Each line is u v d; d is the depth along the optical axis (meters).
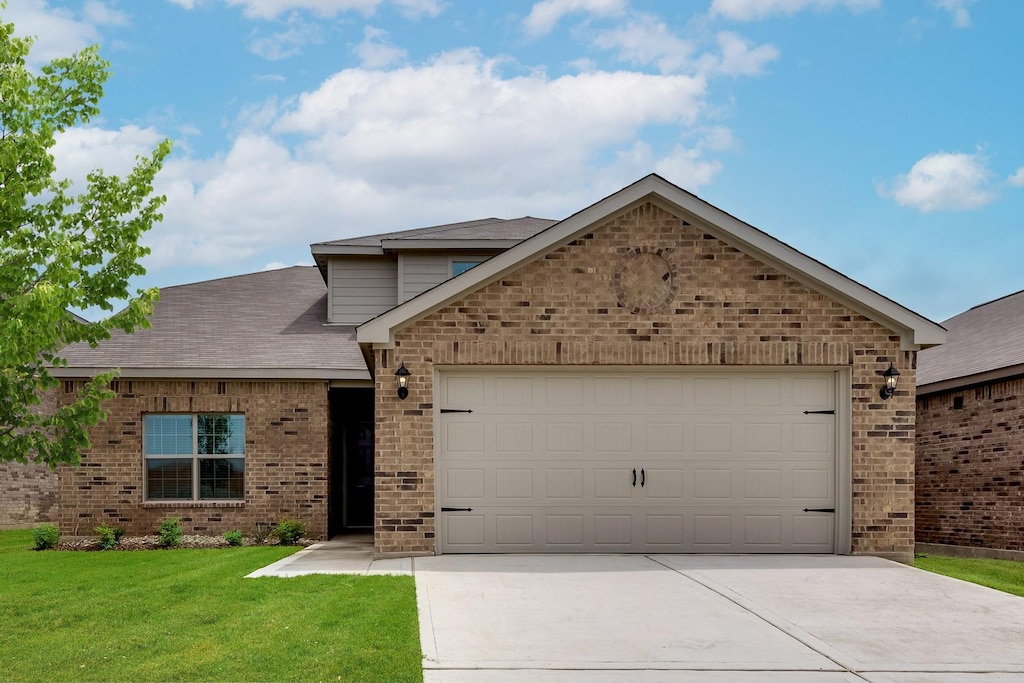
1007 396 15.73
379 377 12.69
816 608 9.41
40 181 11.70
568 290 12.81
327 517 16.95
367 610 9.03
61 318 12.10
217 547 16.14
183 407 17.02
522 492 12.85
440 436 12.84
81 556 14.60
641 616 8.95
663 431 13.00
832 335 12.90
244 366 16.89
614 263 12.87
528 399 12.95
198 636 8.30
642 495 12.91
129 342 18.06
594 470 12.92
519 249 12.69
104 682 7.08
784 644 8.06
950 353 19.30
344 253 19.47
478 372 12.95
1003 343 17.53
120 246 12.61
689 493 12.95
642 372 13.05
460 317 12.77
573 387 13.00
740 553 12.85
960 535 16.97
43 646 8.18
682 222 12.92
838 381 13.05
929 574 11.28
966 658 7.73
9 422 11.92
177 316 19.70
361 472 19.52
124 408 16.98
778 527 12.91
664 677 7.13
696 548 12.88
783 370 13.06
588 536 12.86
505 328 12.77
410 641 7.93
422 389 12.69
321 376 16.88
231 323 19.41
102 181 12.72
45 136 11.70
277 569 11.66
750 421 13.05
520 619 8.78
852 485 12.83
